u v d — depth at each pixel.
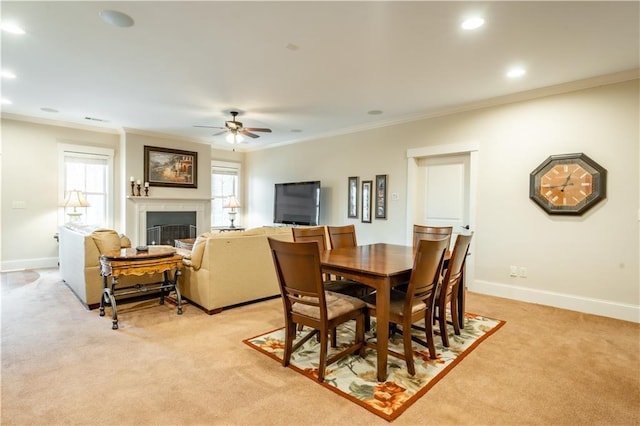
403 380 2.10
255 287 3.67
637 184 3.21
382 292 2.07
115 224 6.22
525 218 3.89
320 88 3.83
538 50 2.84
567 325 3.10
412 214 4.96
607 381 2.11
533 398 1.92
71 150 5.73
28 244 5.41
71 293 4.01
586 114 3.47
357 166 5.73
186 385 2.03
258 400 1.88
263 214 7.78
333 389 1.99
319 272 1.99
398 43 2.75
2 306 3.53
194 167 6.92
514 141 3.96
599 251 3.42
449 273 2.51
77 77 3.55
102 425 1.66
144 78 3.58
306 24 2.47
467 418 1.74
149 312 3.38
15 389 1.96
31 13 2.34
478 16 2.33
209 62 3.16
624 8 2.20
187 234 6.80
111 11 2.32
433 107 4.48
